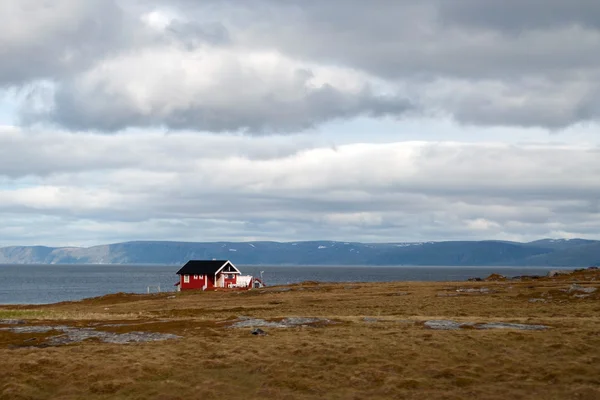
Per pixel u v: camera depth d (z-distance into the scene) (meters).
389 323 40.59
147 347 33.75
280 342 33.88
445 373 27.77
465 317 45.53
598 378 26.44
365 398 25.33
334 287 94.50
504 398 24.78
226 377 28.28
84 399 25.91
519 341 32.81
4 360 30.72
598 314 48.16
